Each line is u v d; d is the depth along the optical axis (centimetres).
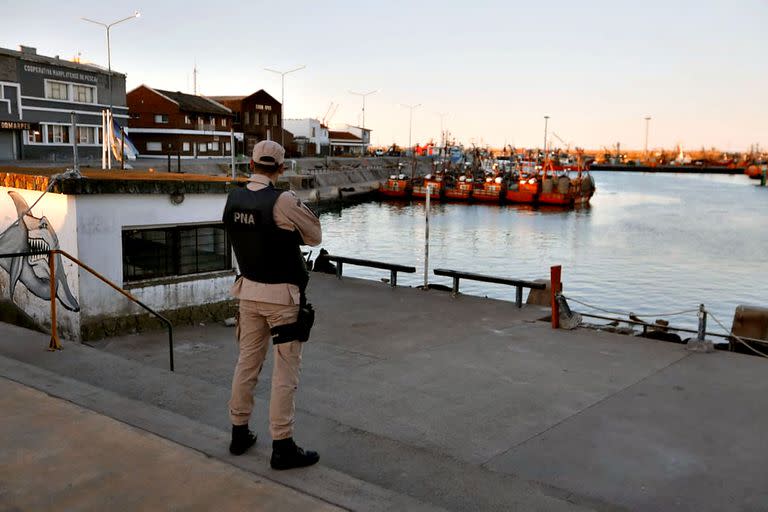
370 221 7388
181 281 991
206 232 1027
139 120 7531
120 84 6175
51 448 420
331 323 1020
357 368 782
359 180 10956
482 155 18312
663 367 787
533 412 637
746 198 12425
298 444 525
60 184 838
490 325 1015
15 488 367
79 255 863
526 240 6106
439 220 7669
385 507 367
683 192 14538
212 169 6353
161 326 972
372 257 5050
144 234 948
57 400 502
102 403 505
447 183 10975
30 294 950
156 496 363
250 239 388
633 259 5050
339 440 535
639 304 3450
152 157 7362
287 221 383
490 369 780
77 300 871
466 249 5553
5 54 5038
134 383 613
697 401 668
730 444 562
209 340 924
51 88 5466
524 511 422
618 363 805
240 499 364
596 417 623
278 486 381
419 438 571
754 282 4094
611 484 489
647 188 16362
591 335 952
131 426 460
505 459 530
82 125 5775
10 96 5109
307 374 756
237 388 420
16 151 5203
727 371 771
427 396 682
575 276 4303
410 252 5350
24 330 754
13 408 484
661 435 581
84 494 363
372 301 1190
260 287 396
